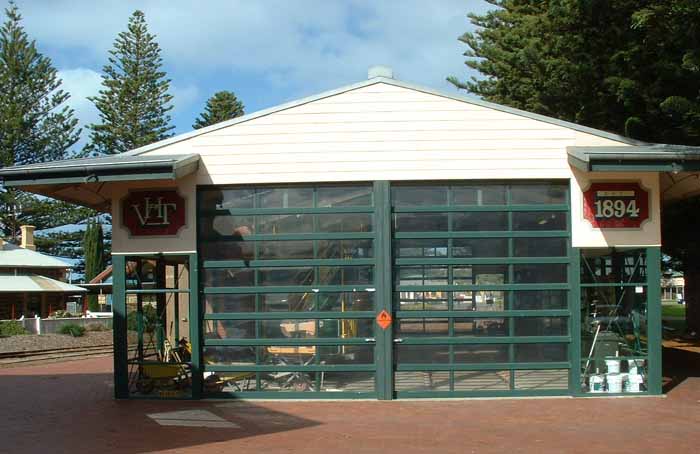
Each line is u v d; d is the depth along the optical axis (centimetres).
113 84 4812
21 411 1190
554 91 1984
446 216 1295
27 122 4938
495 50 2644
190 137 1311
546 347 1278
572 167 1284
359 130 1298
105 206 1513
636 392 1276
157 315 1427
